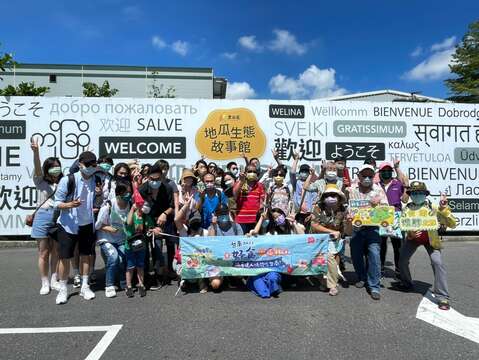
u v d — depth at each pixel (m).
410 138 11.23
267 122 10.79
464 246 10.16
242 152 10.70
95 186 6.06
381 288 6.30
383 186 7.29
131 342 4.24
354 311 5.21
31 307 5.36
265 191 7.25
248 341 4.26
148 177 6.49
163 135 10.48
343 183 7.82
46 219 5.93
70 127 10.20
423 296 5.88
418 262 8.24
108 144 10.32
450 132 11.38
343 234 6.37
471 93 30.69
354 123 11.05
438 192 11.30
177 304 5.48
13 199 9.99
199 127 10.59
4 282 6.62
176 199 6.54
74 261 6.36
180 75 29.58
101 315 5.05
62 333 4.48
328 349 4.07
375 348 4.11
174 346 4.14
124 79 28.98
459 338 4.37
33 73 27.94
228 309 5.27
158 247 6.42
